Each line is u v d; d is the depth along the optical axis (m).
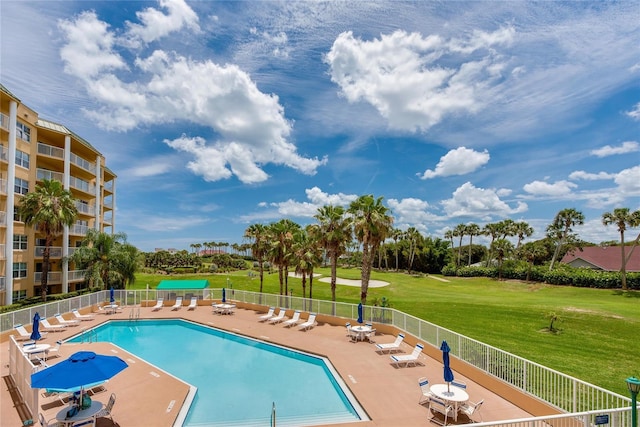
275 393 12.95
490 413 10.30
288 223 35.78
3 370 13.58
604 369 18.56
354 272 72.69
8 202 26.59
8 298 26.28
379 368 14.55
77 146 36.59
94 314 26.28
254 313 26.98
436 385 11.03
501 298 39.56
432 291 47.84
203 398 12.47
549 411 9.49
